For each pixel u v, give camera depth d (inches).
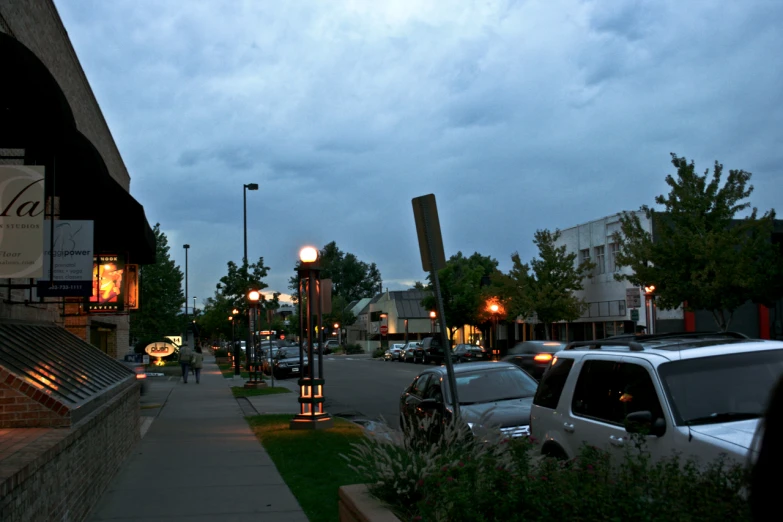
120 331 1050.7
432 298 2074.3
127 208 489.7
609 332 1494.8
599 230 1537.9
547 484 169.6
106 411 325.7
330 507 307.1
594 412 246.2
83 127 719.1
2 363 280.7
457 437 240.4
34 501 203.2
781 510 70.7
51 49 575.5
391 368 1689.2
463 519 171.3
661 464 170.4
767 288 1050.1
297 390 1078.4
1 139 378.0
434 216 279.1
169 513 301.7
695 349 227.1
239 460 430.9
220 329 2733.8
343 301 4143.7
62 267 408.8
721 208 1068.5
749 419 200.4
